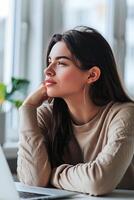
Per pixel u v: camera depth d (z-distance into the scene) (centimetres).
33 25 294
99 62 154
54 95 153
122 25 340
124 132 144
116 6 336
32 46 293
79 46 150
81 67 150
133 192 141
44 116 168
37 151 150
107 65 156
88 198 128
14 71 288
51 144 163
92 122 156
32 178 148
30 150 151
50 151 162
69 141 160
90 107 156
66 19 306
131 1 347
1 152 110
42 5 291
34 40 293
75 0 311
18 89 254
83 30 156
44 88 163
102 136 153
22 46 291
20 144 155
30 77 293
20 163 153
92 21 324
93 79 154
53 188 144
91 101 155
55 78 151
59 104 162
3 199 106
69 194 130
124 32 341
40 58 289
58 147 161
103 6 331
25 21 293
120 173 138
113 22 334
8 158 246
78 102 155
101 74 156
